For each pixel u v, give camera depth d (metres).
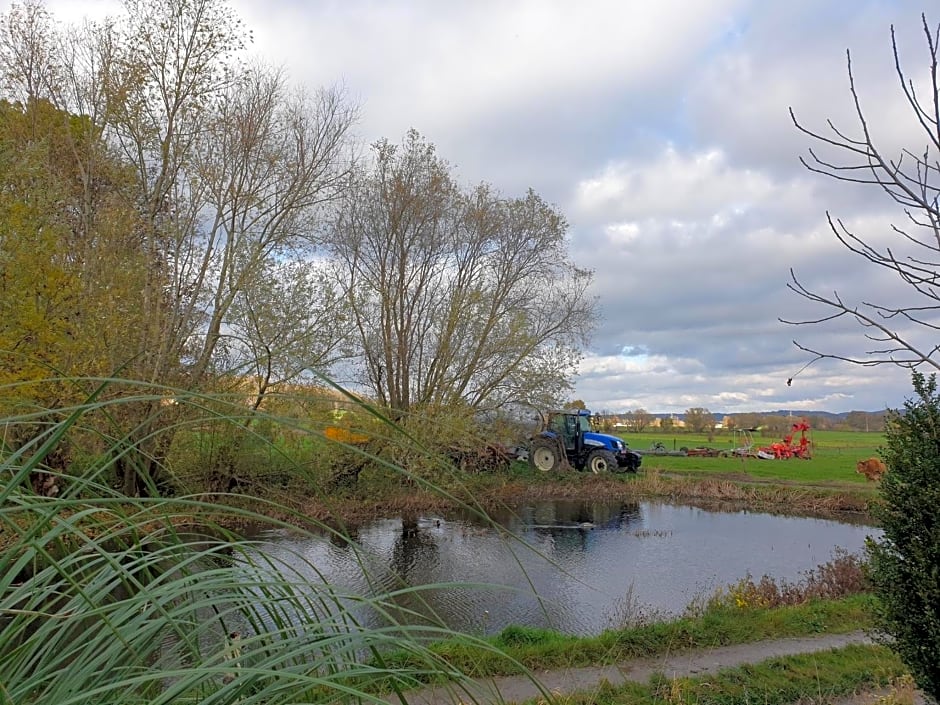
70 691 1.14
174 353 13.67
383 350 21.67
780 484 22.27
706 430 46.56
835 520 17.89
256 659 1.35
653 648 6.55
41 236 9.55
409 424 12.85
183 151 16.19
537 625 8.51
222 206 16.53
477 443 17.73
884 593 4.44
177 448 7.92
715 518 18.00
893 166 2.47
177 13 15.59
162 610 1.22
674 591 10.46
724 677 5.76
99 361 10.56
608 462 23.73
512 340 20.69
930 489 4.15
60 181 11.80
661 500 20.83
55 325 9.52
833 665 6.03
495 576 11.21
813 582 9.55
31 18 14.44
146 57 15.49
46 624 1.22
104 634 1.21
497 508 18.58
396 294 22.20
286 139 17.75
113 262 12.10
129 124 15.30
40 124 14.04
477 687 1.32
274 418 1.15
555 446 23.78
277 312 14.05
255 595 1.42
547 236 23.81
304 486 9.34
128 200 14.33
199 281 15.75
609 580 11.11
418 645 1.27
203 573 1.30
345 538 1.39
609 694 5.17
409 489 16.33
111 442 1.32
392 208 22.52
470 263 23.92
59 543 1.43
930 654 4.13
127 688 1.21
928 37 2.35
